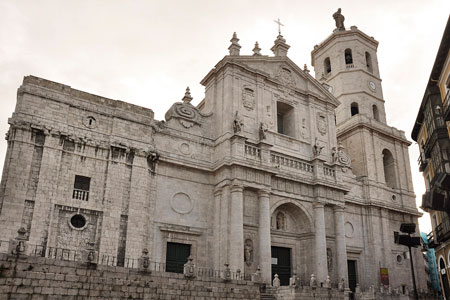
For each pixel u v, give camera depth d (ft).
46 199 83.46
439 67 97.96
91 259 64.44
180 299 71.05
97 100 96.32
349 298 111.45
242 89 116.67
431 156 110.83
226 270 80.28
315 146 123.65
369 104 158.81
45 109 88.84
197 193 104.78
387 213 141.49
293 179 115.03
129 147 96.07
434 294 136.77
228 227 100.12
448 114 89.40
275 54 132.46
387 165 155.63
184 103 111.45
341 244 119.55
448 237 102.17
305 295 87.04
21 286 57.31
